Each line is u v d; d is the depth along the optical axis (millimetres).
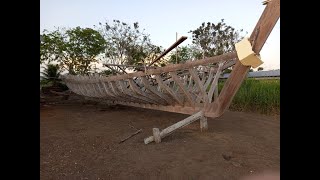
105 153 4906
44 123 7883
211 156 4562
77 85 13594
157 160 4449
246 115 9180
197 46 31719
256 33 3752
